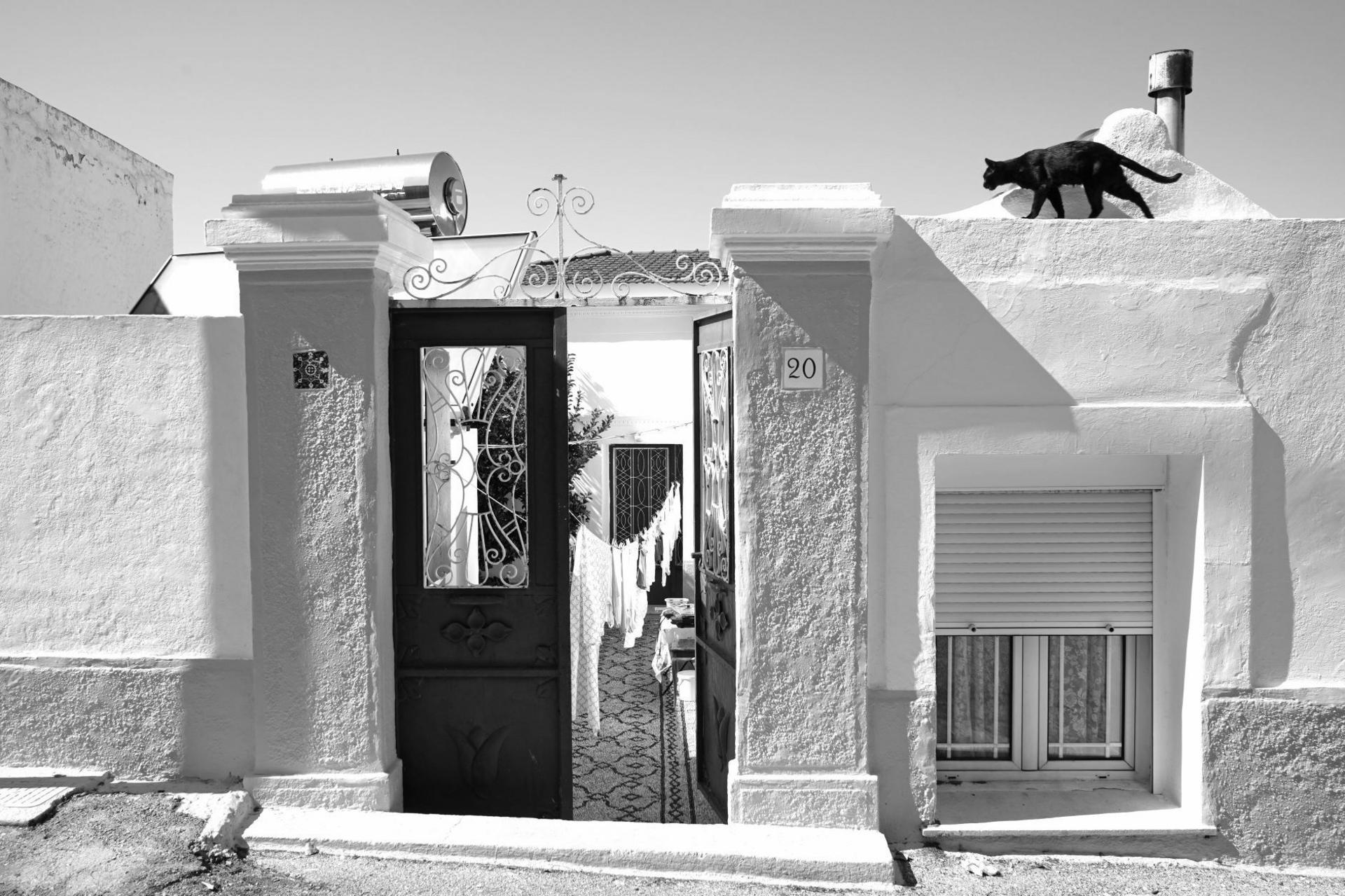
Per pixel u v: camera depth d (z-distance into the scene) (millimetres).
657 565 14086
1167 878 4285
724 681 4957
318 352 4527
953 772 4949
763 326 4387
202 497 4629
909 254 4434
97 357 4641
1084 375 4438
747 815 4477
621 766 6500
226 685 4668
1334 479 4426
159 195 9867
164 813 4426
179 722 4680
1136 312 4422
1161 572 4781
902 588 4488
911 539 4477
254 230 4414
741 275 4379
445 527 5020
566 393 4828
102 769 4723
